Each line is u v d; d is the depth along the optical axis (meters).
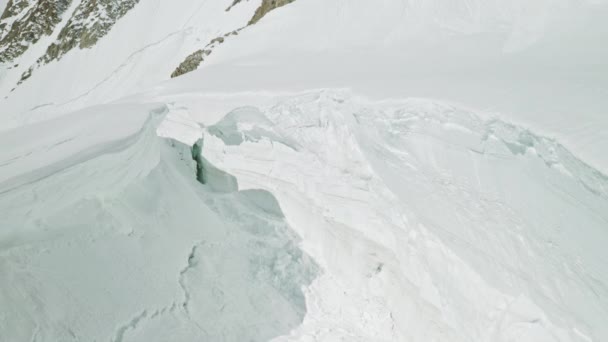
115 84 50.72
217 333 6.45
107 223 6.40
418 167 7.20
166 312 6.21
